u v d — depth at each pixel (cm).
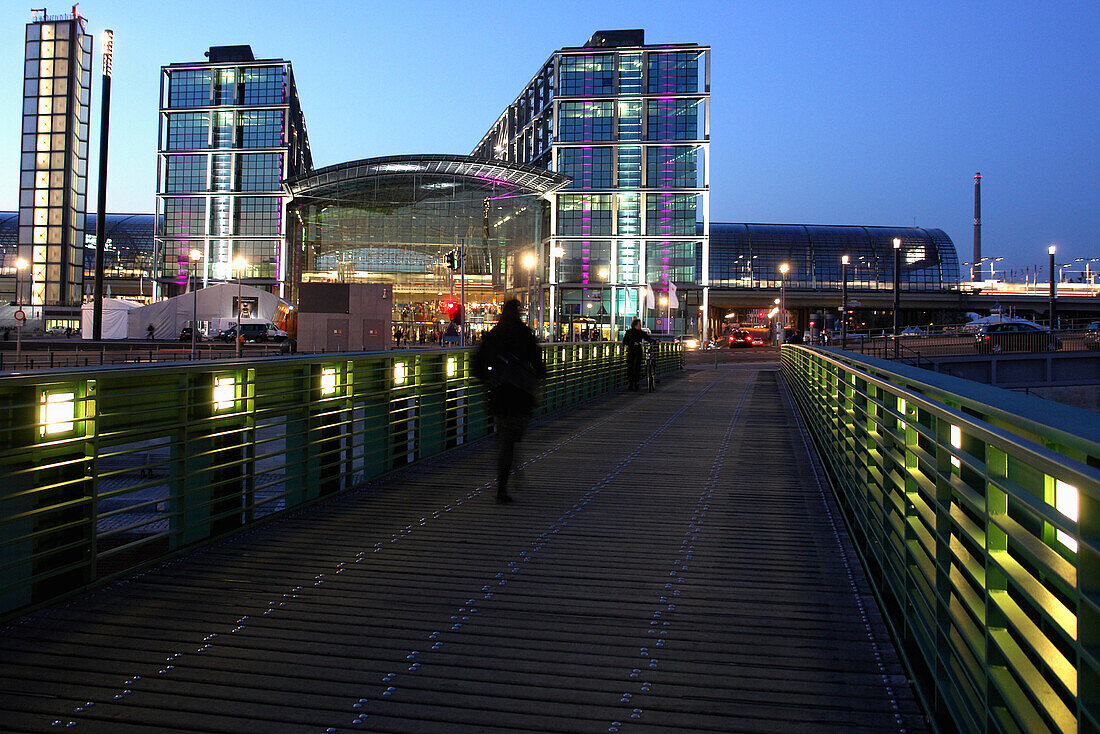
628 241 8569
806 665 396
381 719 338
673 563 573
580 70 8569
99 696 355
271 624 445
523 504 768
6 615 442
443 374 1111
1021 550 234
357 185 8112
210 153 8631
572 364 1870
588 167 8562
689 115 8538
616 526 683
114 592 497
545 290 8594
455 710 347
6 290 11131
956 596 327
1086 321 6091
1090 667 189
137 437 548
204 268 8575
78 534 500
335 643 419
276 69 8606
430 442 1064
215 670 384
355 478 1061
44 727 327
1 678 372
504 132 10800
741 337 8419
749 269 12369
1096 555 178
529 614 466
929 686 367
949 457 348
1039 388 4319
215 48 8875
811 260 12569
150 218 11669
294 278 8369
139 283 10575
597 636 433
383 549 604
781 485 877
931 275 12781
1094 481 170
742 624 452
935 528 348
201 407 631
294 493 748
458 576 538
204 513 625
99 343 3434
